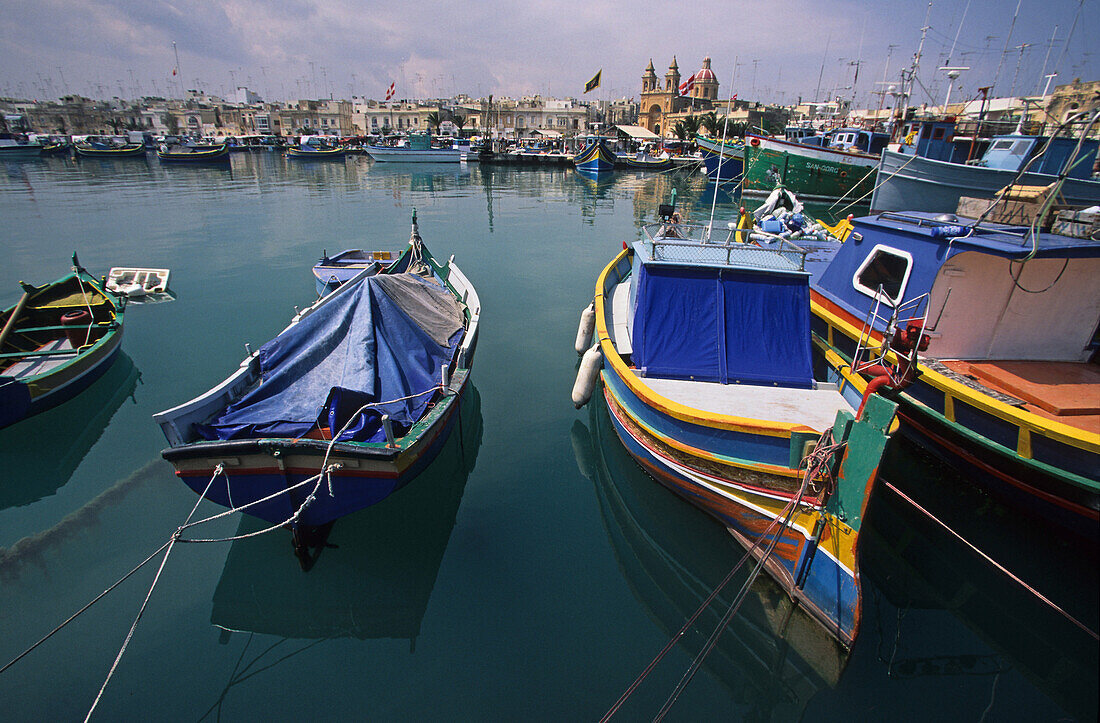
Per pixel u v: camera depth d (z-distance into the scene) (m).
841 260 10.37
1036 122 22.36
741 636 5.98
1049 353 8.62
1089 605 6.44
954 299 8.23
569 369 11.70
